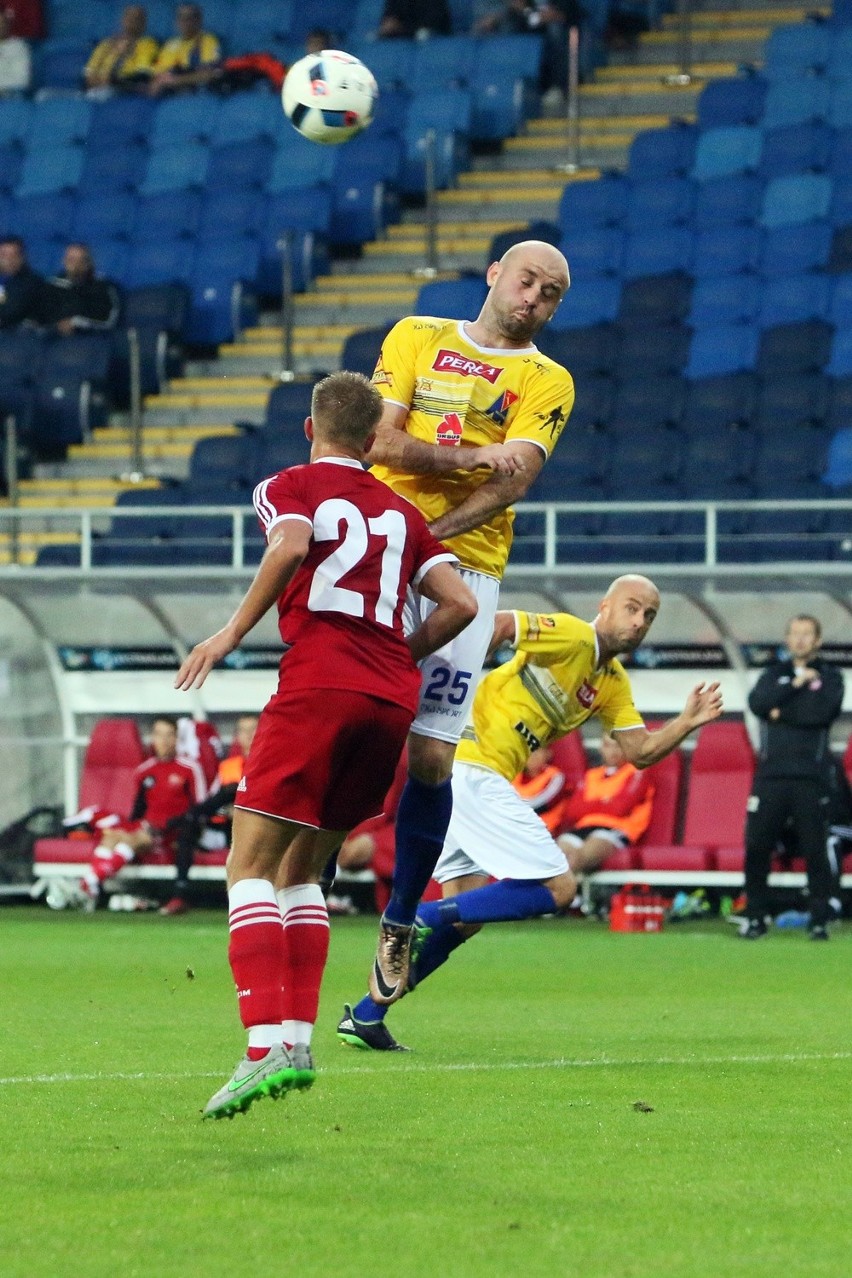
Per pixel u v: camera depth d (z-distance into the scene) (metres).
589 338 79.62
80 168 96.19
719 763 59.78
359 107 31.42
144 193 94.50
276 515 20.34
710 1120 20.88
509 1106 21.83
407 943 27.23
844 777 55.56
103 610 64.62
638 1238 15.22
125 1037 28.55
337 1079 24.06
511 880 30.38
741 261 83.56
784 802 51.44
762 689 51.84
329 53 31.66
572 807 59.62
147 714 65.62
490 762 31.33
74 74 105.19
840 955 46.19
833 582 57.47
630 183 87.62
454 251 90.69
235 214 91.31
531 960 44.88
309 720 20.12
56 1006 33.31
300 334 87.69
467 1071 24.89
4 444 80.88
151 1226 15.59
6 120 99.50
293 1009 20.62
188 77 99.69
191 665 19.80
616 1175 17.78
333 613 20.47
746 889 52.44
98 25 108.38
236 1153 18.81
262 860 20.08
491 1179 17.58
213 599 63.28
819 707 51.44
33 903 65.19
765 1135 19.94
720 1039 28.75
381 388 27.12
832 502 58.97
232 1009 32.78
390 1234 15.33
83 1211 16.16
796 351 76.88
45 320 85.50
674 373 78.00
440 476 26.73
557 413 26.92
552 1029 30.19
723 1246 14.96
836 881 55.00
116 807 63.66
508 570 58.06
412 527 21.22
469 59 98.00
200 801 61.75
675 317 81.50
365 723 20.30
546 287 26.72
